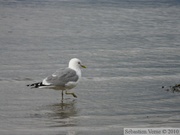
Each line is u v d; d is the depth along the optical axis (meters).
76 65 15.22
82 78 17.73
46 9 38.25
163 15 36.72
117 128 12.02
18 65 19.80
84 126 12.20
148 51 23.52
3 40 25.55
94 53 22.73
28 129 11.88
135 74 18.47
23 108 13.89
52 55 22.06
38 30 29.06
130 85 16.72
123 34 28.42
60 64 20.20
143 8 40.53
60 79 14.67
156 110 13.71
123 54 22.62
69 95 15.48
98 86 16.56
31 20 32.78
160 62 20.89
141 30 29.98
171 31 29.84
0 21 31.95
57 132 11.66
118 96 15.29
